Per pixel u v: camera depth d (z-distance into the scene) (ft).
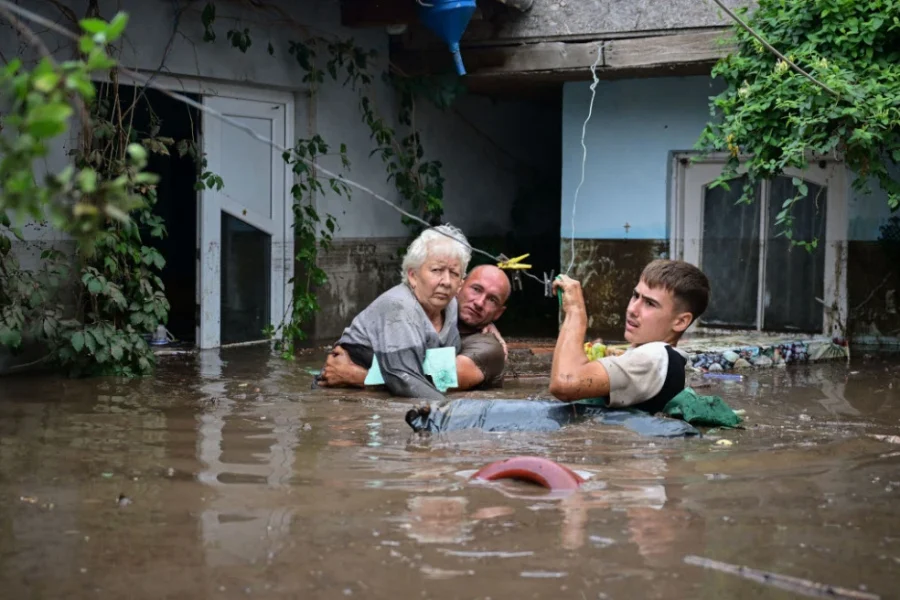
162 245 44.60
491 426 17.63
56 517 12.76
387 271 39.65
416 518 12.66
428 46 38.06
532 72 36.22
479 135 44.60
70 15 27.12
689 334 35.78
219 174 33.58
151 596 10.27
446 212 42.91
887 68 28.68
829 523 12.63
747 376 27.76
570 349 17.58
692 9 33.22
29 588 10.46
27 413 20.17
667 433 17.12
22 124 7.79
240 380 25.49
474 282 23.41
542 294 45.52
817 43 29.14
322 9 35.91
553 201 47.37
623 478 14.57
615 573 10.89
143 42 30.48
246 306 34.81
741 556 11.43
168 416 19.67
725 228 35.83
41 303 26.37
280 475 14.74
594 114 37.63
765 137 29.55
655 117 36.55
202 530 12.23
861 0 28.71
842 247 33.76
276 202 35.60
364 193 38.40
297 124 36.22
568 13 35.32
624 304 37.50
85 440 17.34
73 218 8.29
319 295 36.68
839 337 33.12
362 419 18.98
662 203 36.63
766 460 15.74
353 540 11.85
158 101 41.52
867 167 28.45
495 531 12.17
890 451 16.56
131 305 27.45
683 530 12.30
